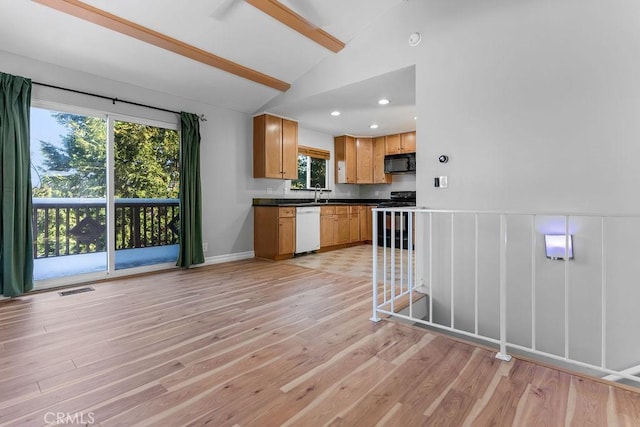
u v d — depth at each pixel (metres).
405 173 6.46
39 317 2.36
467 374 1.61
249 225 4.89
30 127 2.94
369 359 1.75
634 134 2.02
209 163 4.36
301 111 4.69
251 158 4.89
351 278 3.61
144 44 3.03
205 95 4.10
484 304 2.64
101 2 2.53
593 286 2.19
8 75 2.75
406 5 3.06
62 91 3.14
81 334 2.07
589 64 2.16
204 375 1.59
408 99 4.12
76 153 3.34
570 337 2.29
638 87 2.01
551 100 2.30
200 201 4.16
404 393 1.44
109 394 1.43
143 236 4.07
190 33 3.04
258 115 4.78
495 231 2.56
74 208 3.39
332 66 3.72
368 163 6.64
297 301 2.78
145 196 3.90
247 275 3.74
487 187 2.58
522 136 2.42
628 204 2.05
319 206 5.32
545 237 2.33
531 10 2.36
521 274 2.46
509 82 2.46
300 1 2.91
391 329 2.17
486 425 1.24
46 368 1.65
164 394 1.43
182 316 2.40
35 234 3.19
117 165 3.64
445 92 2.78
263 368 1.66
